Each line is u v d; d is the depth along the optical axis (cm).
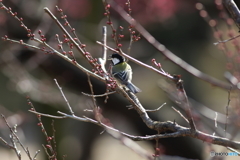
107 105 1484
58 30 1407
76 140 1762
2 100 1850
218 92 1830
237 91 508
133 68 1923
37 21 1425
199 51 1945
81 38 1447
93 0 1552
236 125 461
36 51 1312
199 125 496
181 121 1355
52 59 1407
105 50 752
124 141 592
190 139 1347
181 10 1644
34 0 1448
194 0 1570
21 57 1462
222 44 620
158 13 1418
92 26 1544
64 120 1661
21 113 1404
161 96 1945
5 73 1426
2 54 1366
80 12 1446
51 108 1645
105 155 2053
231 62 593
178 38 1889
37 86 1443
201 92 1912
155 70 492
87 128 1786
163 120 1428
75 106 1480
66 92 1541
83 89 1477
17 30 1405
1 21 1341
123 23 1462
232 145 464
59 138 1655
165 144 1373
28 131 1845
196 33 1891
